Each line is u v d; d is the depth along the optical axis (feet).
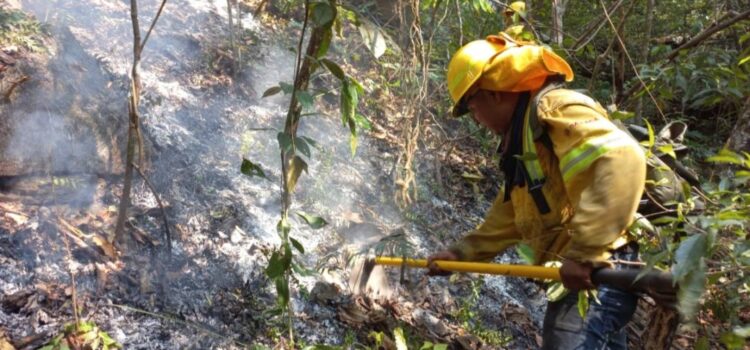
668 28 23.04
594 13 22.25
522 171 8.13
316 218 8.65
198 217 10.79
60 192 9.97
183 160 11.59
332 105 15.15
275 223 11.44
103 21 13.85
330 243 11.60
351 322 10.32
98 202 10.23
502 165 8.52
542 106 7.72
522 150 8.11
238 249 10.58
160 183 10.98
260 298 10.08
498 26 18.03
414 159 14.92
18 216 9.42
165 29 14.69
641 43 20.94
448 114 16.90
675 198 8.59
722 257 8.36
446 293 11.98
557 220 8.04
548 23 20.40
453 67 8.30
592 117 7.42
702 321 13.21
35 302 8.61
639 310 13.43
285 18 18.16
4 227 9.20
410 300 11.50
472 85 8.19
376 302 11.03
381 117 15.69
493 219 9.49
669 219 7.65
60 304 8.73
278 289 8.54
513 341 11.66
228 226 10.84
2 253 8.96
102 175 10.47
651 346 11.32
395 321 10.73
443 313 11.58
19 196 9.74
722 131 21.59
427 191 14.37
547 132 7.70
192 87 13.43
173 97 12.76
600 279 7.20
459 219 14.20
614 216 7.07
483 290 12.50
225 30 15.76
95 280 9.21
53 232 9.44
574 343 8.16
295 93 8.17
